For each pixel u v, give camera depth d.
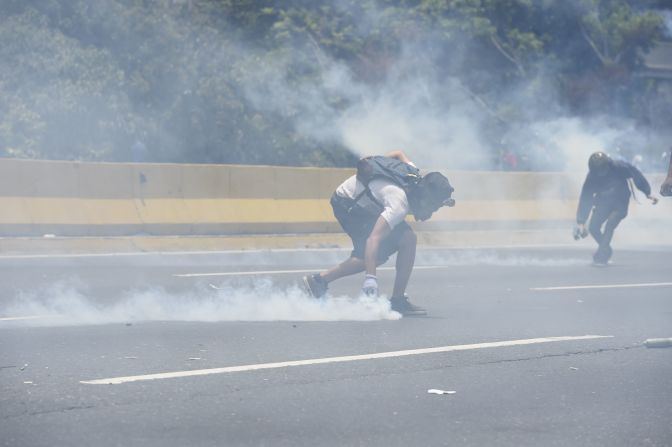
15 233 22.92
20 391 8.48
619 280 19.30
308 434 7.35
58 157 34.47
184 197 25.62
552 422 7.83
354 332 12.02
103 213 24.27
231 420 7.68
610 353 10.88
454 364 10.05
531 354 10.71
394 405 8.26
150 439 7.12
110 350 10.55
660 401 8.62
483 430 7.55
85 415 7.71
